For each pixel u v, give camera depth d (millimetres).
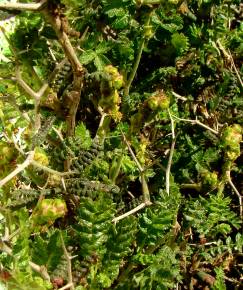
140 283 162
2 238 140
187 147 213
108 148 197
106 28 210
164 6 179
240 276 203
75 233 155
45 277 140
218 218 182
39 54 172
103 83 167
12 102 163
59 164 163
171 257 164
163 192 170
